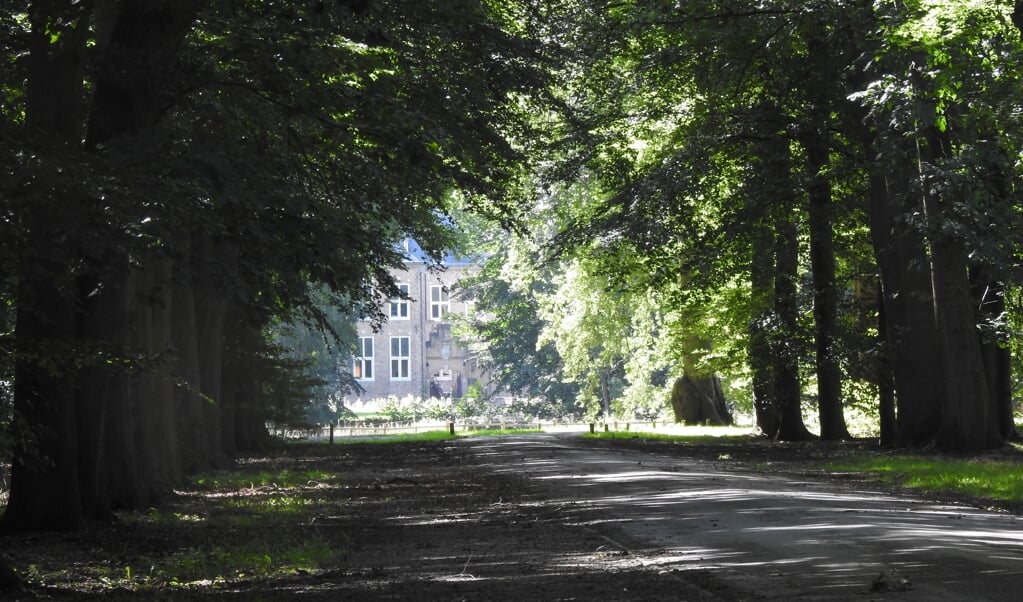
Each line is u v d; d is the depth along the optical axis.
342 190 24.08
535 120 38.88
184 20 19.58
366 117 20.75
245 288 18.50
